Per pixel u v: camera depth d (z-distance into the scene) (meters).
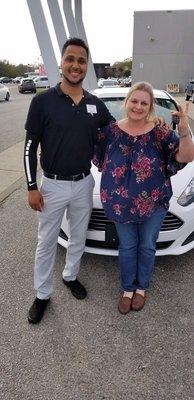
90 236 2.86
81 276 3.00
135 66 33.34
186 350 2.23
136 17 31.80
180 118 2.03
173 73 33.06
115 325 2.45
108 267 3.12
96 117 2.21
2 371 2.07
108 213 2.38
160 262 3.19
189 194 2.89
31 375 2.05
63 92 2.08
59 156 2.17
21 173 5.88
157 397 1.92
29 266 3.12
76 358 2.17
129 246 2.49
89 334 2.36
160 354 2.21
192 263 3.19
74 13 9.81
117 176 2.26
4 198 4.75
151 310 2.60
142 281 2.62
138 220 2.33
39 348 2.24
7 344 2.27
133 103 2.12
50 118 2.09
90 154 2.29
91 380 2.02
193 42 31.84
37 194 2.23
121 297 2.67
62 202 2.30
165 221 2.82
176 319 2.50
